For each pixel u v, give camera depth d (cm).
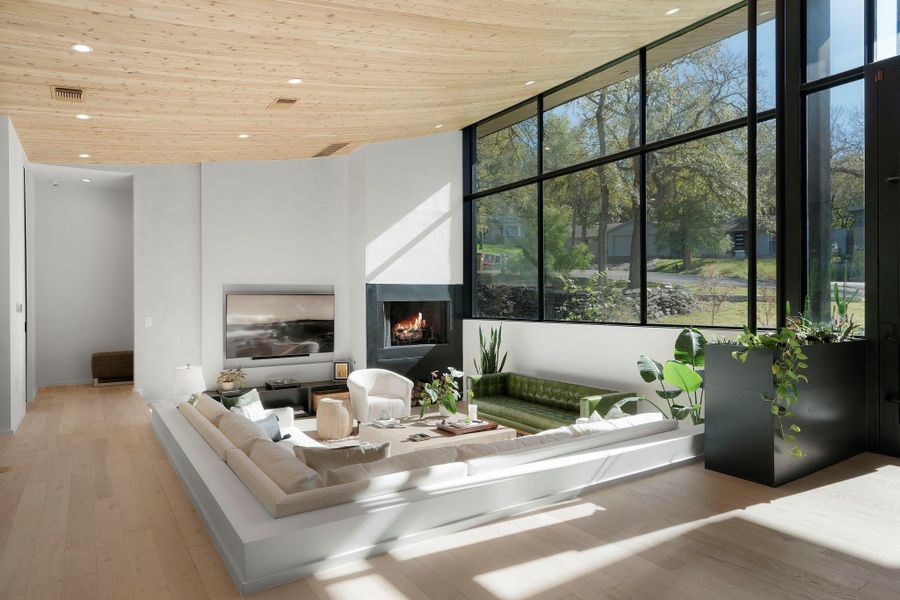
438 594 249
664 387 585
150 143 629
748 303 455
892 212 440
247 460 340
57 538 315
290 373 836
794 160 494
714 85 572
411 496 302
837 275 483
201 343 802
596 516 332
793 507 344
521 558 281
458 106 697
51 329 882
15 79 410
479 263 888
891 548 292
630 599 245
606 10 461
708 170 578
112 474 432
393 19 372
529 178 787
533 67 598
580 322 718
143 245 781
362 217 827
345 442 645
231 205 806
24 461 469
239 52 387
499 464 352
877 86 446
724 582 259
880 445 450
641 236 641
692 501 354
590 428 412
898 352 439
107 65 387
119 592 256
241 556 254
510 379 761
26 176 762
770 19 528
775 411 372
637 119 649
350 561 277
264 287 825
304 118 585
